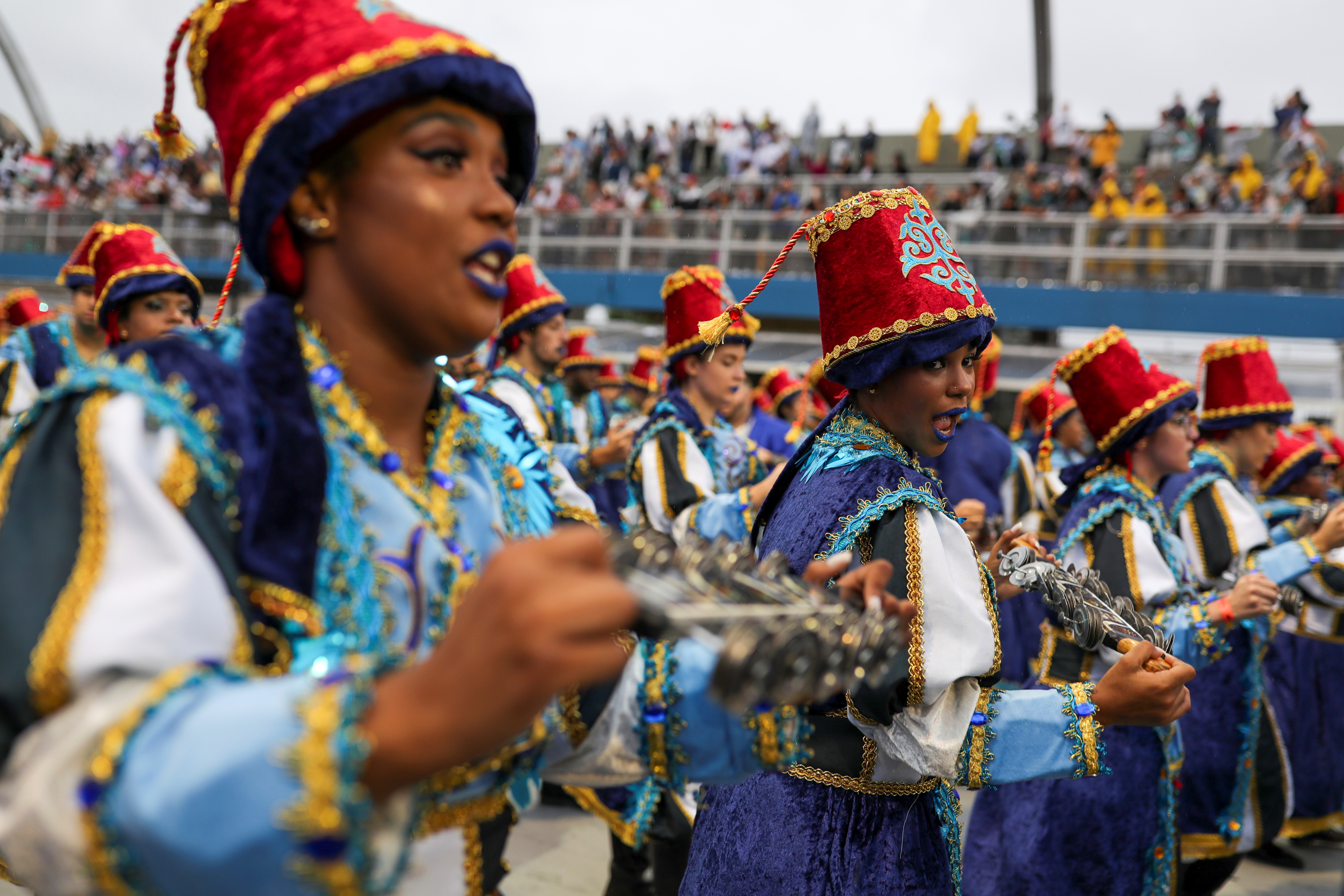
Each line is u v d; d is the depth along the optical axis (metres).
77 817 0.66
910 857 1.73
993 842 2.96
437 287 0.91
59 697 0.70
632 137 22.09
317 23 0.90
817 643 0.71
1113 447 2.86
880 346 1.79
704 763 1.16
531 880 3.52
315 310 0.95
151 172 21.17
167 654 0.71
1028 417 7.88
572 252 17.34
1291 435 5.36
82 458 0.76
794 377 8.95
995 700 1.68
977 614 1.64
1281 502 5.15
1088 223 14.37
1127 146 20.05
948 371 1.80
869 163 19.69
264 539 0.83
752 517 3.32
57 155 24.80
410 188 0.89
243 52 0.92
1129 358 2.85
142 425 0.78
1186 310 13.84
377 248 0.90
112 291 3.46
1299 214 13.72
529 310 4.56
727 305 3.92
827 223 1.85
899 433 1.86
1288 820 4.23
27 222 20.12
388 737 0.65
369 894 0.67
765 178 19.84
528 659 0.62
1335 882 4.11
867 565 1.07
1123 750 2.57
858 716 1.65
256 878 0.64
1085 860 2.56
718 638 0.70
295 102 0.86
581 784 1.23
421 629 0.91
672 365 4.02
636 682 1.16
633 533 0.79
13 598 0.71
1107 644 1.96
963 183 18.97
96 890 0.67
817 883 1.71
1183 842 3.41
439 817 0.92
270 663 0.82
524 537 1.11
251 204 0.90
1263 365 3.90
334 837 0.63
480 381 4.55
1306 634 4.33
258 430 0.85
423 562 0.93
